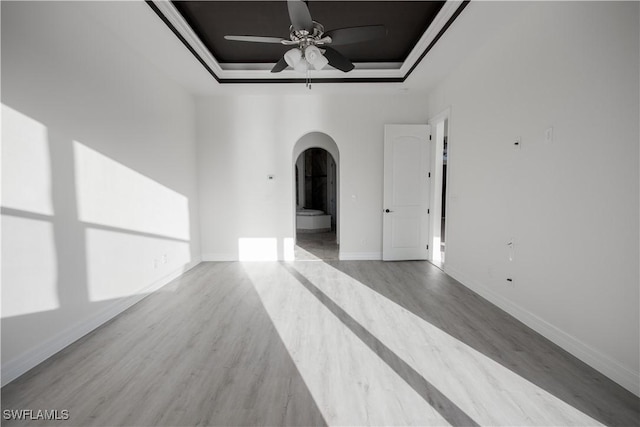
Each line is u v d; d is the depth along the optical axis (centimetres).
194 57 385
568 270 248
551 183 265
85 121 285
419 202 553
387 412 185
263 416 182
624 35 201
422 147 545
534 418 180
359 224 570
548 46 266
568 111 246
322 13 343
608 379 214
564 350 253
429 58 404
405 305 352
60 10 257
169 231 450
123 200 341
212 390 206
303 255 611
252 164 561
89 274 289
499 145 338
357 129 558
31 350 231
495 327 296
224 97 552
